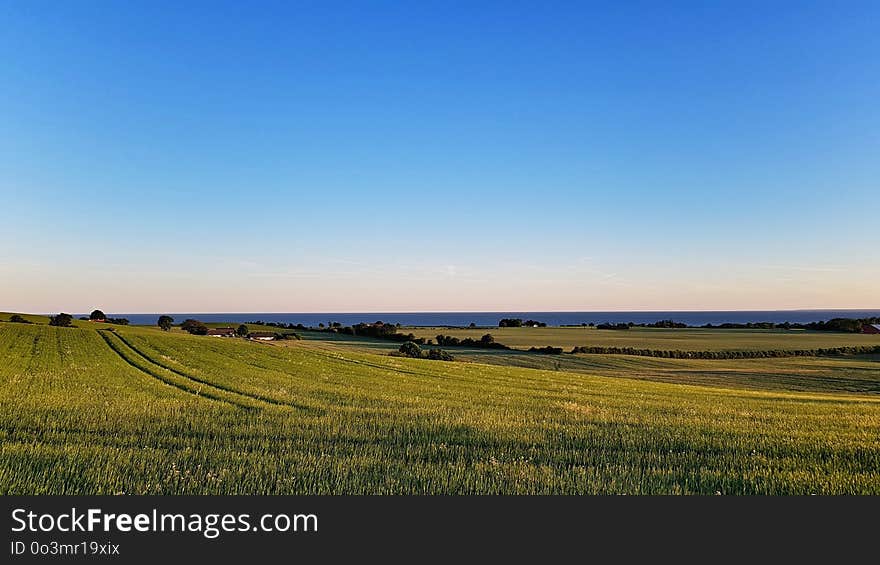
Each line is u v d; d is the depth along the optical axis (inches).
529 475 450.6
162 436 593.9
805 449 594.2
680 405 1058.1
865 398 1421.0
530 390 1301.7
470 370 1877.5
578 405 984.3
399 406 903.7
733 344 4101.9
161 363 1600.6
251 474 441.4
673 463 524.1
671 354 3395.7
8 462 456.4
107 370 1392.7
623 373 2613.2
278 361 1801.2
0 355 1614.2
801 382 2271.2
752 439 643.5
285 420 712.4
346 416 767.7
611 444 601.3
